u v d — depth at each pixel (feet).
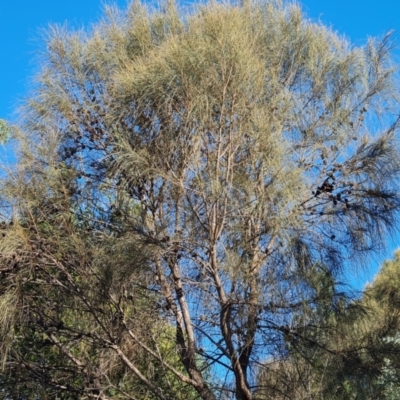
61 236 16.11
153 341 17.11
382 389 15.03
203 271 15.81
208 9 17.60
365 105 17.80
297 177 14.94
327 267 15.84
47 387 16.26
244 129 15.83
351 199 16.66
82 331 16.33
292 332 15.16
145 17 19.36
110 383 16.10
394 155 16.75
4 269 15.17
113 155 16.38
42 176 16.46
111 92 17.54
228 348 15.44
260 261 15.15
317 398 14.94
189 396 16.96
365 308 15.61
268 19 19.06
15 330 16.30
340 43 18.90
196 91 15.94
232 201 15.26
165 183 16.15
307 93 18.16
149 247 15.46
